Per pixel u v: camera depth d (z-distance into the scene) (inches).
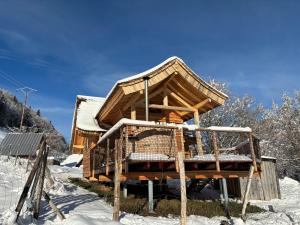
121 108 595.5
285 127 1263.5
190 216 397.4
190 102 614.2
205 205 455.8
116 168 340.8
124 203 411.5
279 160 1172.5
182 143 398.9
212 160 425.4
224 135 1043.9
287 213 478.9
